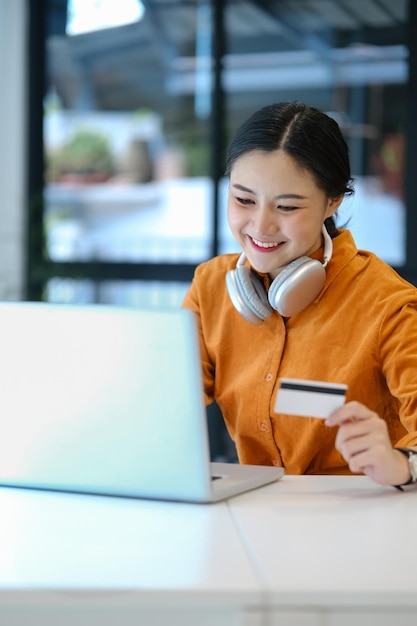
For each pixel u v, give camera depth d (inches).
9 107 229.5
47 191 232.2
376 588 43.1
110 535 52.9
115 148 229.9
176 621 44.4
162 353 58.8
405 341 75.0
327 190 74.1
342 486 66.6
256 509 59.2
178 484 60.4
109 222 231.1
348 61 217.8
